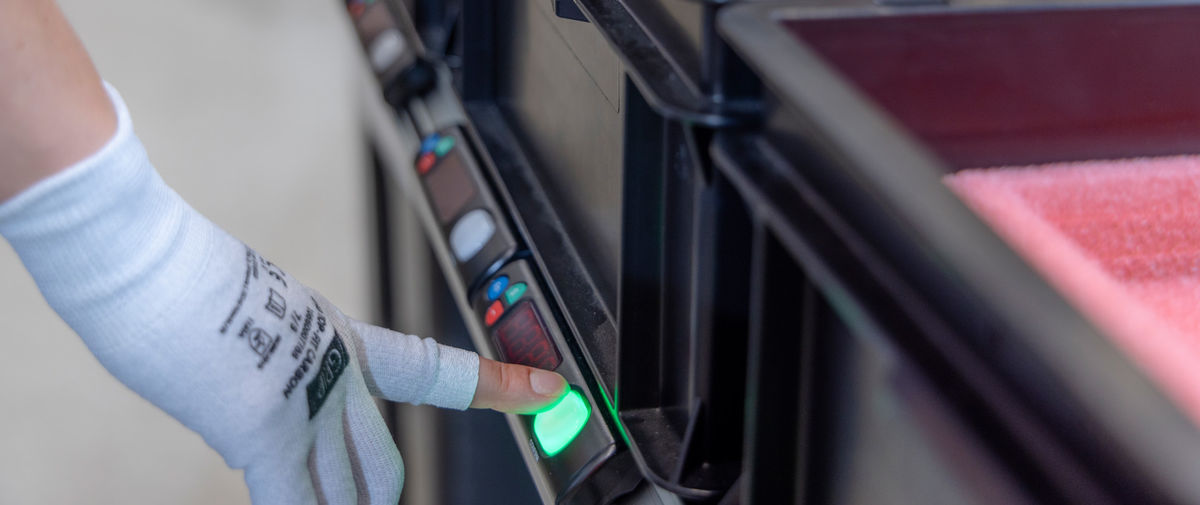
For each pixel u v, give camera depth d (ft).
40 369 6.46
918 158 1.30
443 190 3.94
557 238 3.27
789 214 1.60
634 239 2.33
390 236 5.95
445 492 4.35
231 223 7.40
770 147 1.76
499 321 3.24
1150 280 1.97
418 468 4.42
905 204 1.25
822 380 1.87
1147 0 1.89
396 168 4.73
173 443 6.07
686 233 2.25
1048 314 1.06
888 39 1.77
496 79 4.09
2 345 6.59
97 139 2.04
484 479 4.29
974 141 1.96
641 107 2.22
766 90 1.77
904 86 1.82
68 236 2.02
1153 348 1.04
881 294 1.40
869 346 1.68
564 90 3.24
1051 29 1.87
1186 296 1.92
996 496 1.29
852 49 1.76
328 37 9.43
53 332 6.70
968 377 1.24
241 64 8.98
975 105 1.90
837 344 1.82
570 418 2.81
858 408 1.77
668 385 2.45
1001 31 1.83
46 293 2.12
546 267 3.13
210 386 2.19
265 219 7.43
